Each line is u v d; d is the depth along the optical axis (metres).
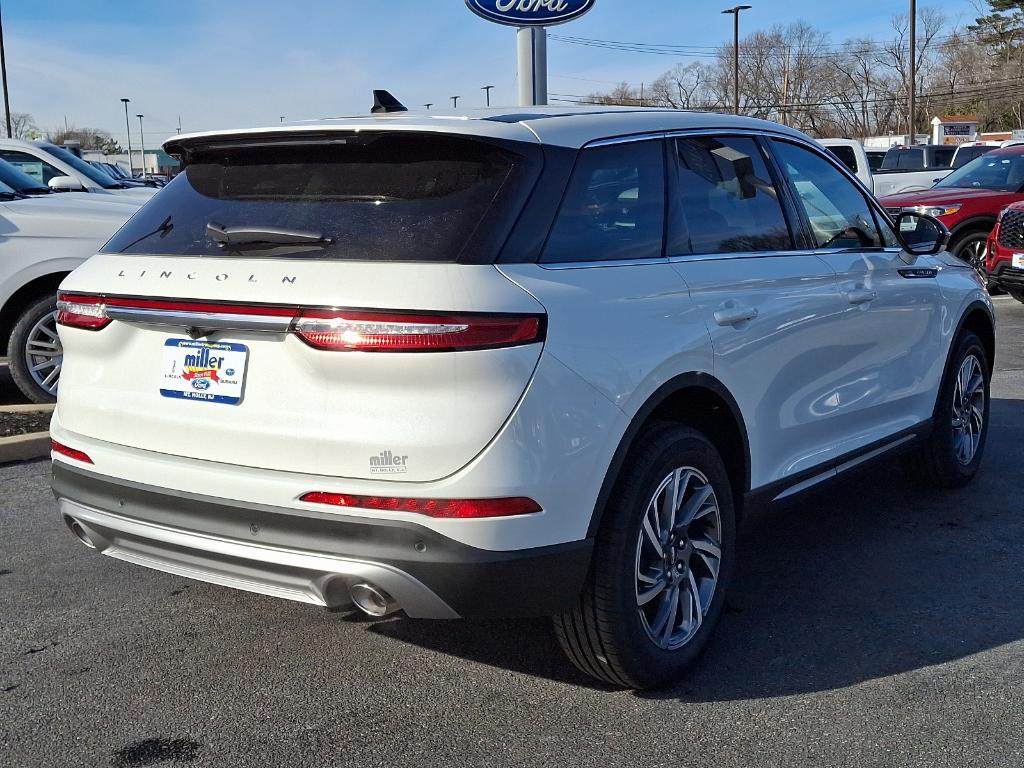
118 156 67.75
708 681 3.40
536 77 11.46
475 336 2.73
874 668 3.48
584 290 3.03
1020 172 13.51
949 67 81.75
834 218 4.46
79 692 3.32
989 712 3.17
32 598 4.08
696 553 3.47
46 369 6.79
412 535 2.77
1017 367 8.83
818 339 4.07
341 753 2.96
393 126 3.05
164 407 3.09
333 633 3.78
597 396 2.97
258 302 2.85
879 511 5.18
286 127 3.17
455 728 3.10
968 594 4.12
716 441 3.75
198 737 3.05
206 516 3.00
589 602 3.08
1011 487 5.57
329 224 2.98
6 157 11.79
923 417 5.09
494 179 3.02
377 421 2.78
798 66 80.62
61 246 6.70
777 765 2.89
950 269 5.32
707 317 3.45
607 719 3.15
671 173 3.59
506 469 2.77
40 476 5.73
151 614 3.94
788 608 4.00
